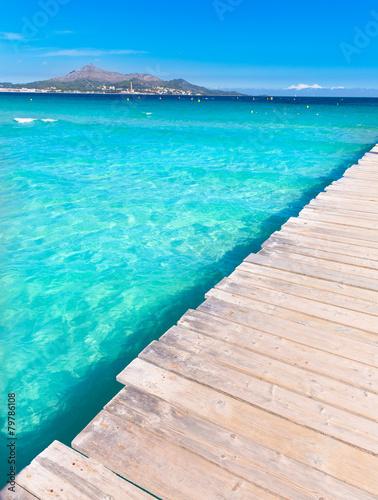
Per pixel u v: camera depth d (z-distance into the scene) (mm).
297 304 3939
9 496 2057
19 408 3379
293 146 18047
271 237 5781
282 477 2135
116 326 4621
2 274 5789
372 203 7430
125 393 2740
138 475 2139
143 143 18797
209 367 3002
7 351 4145
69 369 3891
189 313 3785
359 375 2926
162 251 6730
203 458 2250
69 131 22516
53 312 4883
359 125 28547
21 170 12328
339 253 5152
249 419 2527
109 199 9562
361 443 2340
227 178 11875
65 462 2236
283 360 3090
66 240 7098
